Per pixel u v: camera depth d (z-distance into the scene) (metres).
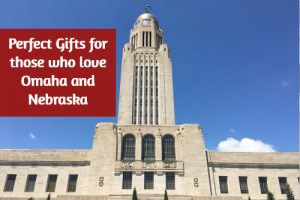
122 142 59.78
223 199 53.12
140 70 102.69
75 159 58.78
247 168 59.00
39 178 56.84
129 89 97.81
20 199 53.97
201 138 60.25
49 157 59.00
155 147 59.00
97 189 54.19
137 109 95.56
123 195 52.31
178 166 56.69
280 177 58.44
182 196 52.66
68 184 56.50
